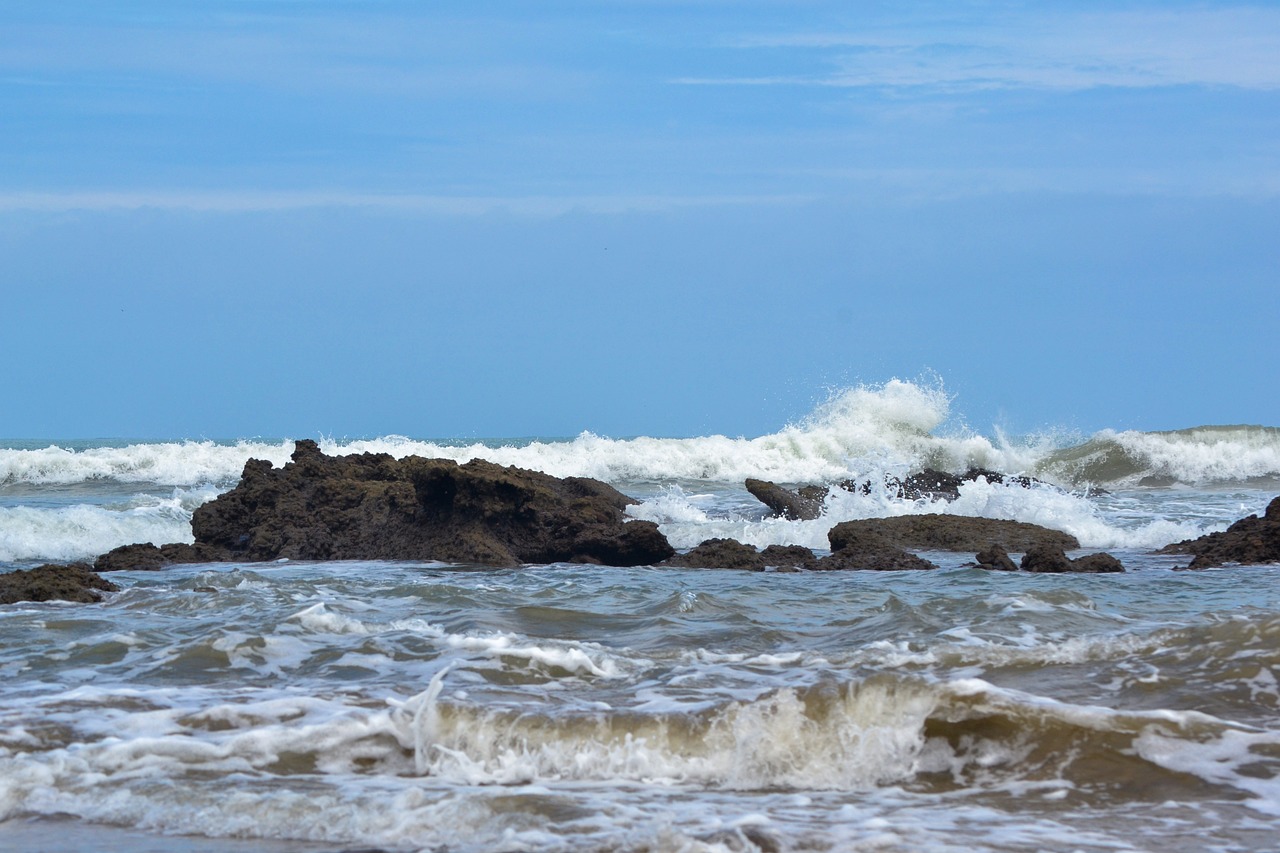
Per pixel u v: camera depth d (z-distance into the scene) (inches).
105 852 590.6
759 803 650.2
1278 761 692.1
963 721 734.5
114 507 2337.6
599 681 881.5
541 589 1317.7
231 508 1782.7
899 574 1466.5
